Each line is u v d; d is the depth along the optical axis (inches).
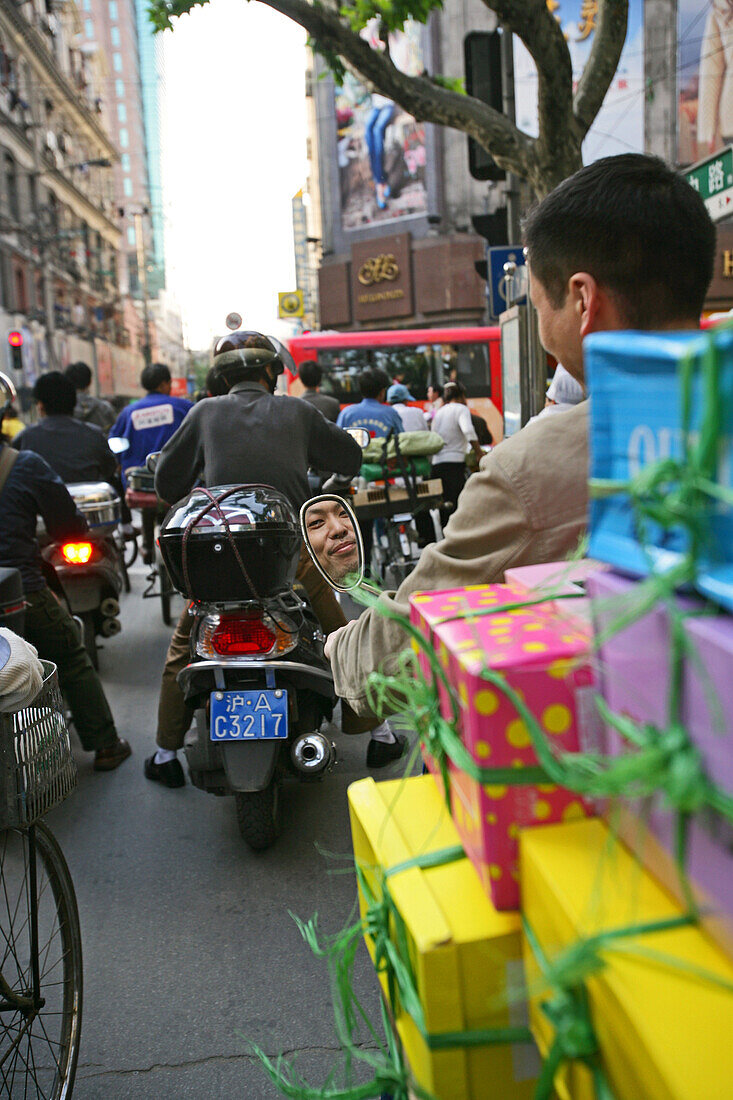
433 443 282.4
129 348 2733.8
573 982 28.1
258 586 118.4
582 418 53.6
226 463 138.0
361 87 1170.6
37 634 156.9
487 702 33.0
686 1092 23.4
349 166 1200.2
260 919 114.9
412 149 1130.7
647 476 24.2
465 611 39.0
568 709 32.9
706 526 23.6
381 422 293.4
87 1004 98.4
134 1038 92.7
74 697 162.2
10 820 69.6
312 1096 41.1
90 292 2140.7
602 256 54.4
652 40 916.0
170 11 241.0
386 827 42.6
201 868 128.9
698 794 23.9
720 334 22.6
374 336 620.1
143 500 279.9
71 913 88.8
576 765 29.4
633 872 30.4
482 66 306.8
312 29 251.1
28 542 155.0
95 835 140.6
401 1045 44.1
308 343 617.9
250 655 120.9
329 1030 92.8
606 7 252.2
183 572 118.0
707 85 918.4
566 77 251.6
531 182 275.4
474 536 52.9
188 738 128.0
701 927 27.0
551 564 47.1
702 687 24.3
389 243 1151.0
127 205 3927.2
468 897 36.3
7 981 89.4
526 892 33.4
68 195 1947.6
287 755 128.6
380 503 281.1
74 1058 85.0
